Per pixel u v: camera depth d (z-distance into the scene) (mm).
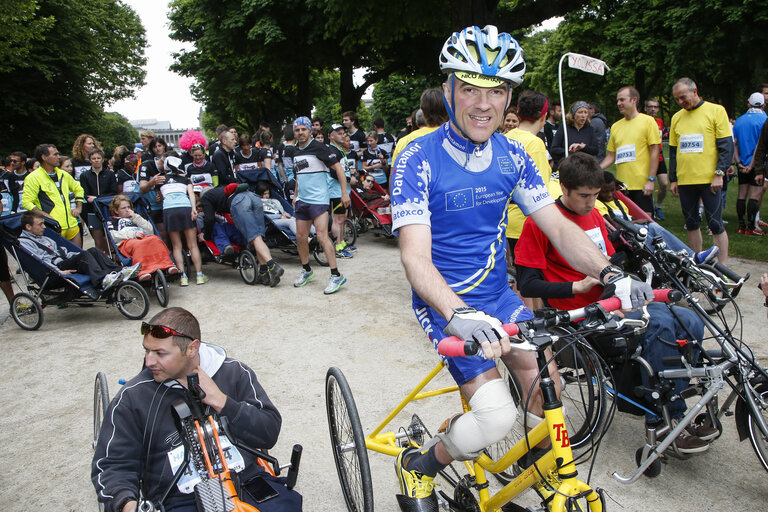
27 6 16625
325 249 6539
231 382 2342
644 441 3396
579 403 3596
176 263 7383
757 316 4980
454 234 2182
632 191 6410
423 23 13227
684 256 3014
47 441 3766
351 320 5672
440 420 3680
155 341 2059
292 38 19156
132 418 2133
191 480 2014
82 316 6574
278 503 2117
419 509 2285
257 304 6402
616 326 1880
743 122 7812
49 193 7871
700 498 2842
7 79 22828
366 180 9312
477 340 1576
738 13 18406
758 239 7594
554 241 2270
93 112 26141
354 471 2771
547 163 4023
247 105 29797
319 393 4191
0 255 6457
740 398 2822
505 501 2201
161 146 8383
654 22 23469
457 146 2109
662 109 35469
